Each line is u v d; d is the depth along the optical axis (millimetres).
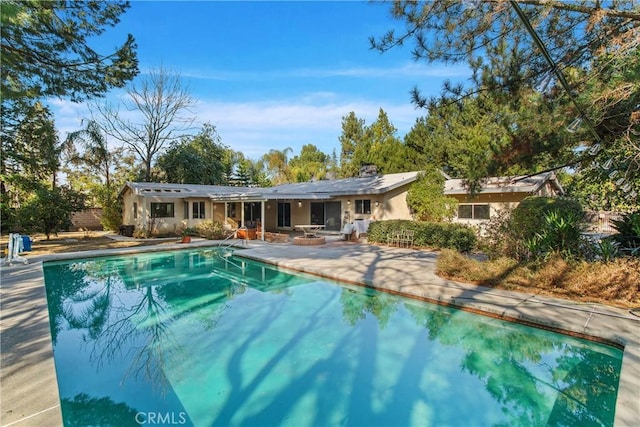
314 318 7504
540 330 6262
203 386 4793
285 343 6215
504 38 6668
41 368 4223
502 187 15812
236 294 9633
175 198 23094
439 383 4887
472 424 4020
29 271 10578
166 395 4562
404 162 29297
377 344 6137
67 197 20531
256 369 5266
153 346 6137
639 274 7258
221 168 36906
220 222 22531
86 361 5547
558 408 4312
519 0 5215
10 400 3520
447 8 5953
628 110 7488
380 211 20438
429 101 7848
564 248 9000
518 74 7109
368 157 33094
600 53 6461
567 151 9367
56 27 7742
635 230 9586
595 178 11242
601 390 4691
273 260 12664
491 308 6895
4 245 16922
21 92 5648
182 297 9453
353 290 9594
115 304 8875
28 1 6145
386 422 4039
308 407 4332
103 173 32312
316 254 14039
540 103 7375
